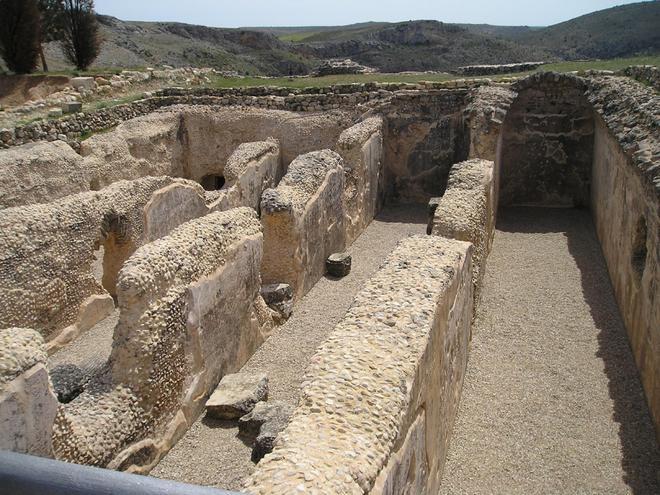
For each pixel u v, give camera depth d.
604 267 12.73
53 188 13.54
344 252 13.91
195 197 13.53
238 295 9.10
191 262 7.79
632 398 8.13
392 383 4.71
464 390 8.35
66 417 6.13
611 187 12.56
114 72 23.81
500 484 6.57
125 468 6.62
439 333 6.18
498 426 7.58
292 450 3.95
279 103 19.69
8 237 8.95
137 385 6.89
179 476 6.93
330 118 18.61
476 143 14.90
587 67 19.45
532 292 11.59
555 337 9.84
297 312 11.30
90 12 26.52
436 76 21.67
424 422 5.38
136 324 6.87
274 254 11.36
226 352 8.77
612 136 12.02
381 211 17.92
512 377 8.69
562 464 6.89
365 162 15.80
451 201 10.27
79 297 10.38
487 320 10.45
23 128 15.62
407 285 6.43
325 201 12.94
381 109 18.14
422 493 5.39
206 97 20.52
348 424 4.27
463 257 7.73
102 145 15.76
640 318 8.64
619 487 6.53
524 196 17.64
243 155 16.09
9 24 22.33
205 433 7.70
